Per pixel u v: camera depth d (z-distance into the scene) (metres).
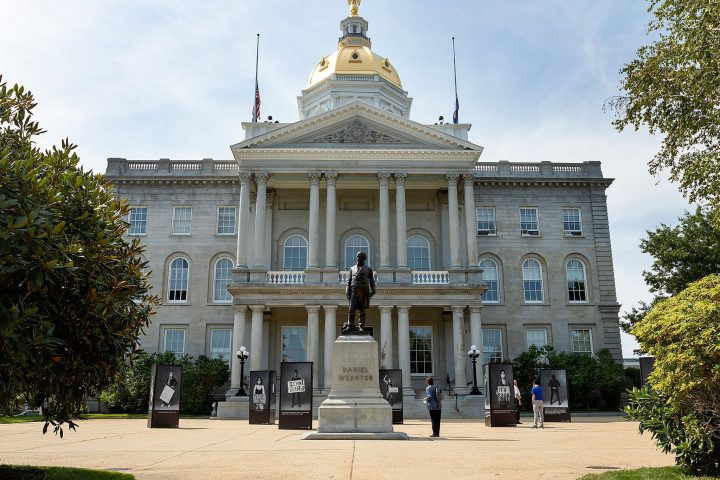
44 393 12.59
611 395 51.06
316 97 67.31
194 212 55.97
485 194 57.44
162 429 29.03
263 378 33.94
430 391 23.12
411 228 52.75
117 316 12.94
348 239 52.25
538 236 56.78
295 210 52.56
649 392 13.90
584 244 57.00
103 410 48.22
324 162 48.09
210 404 48.38
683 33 21.78
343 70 66.50
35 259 10.85
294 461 14.73
